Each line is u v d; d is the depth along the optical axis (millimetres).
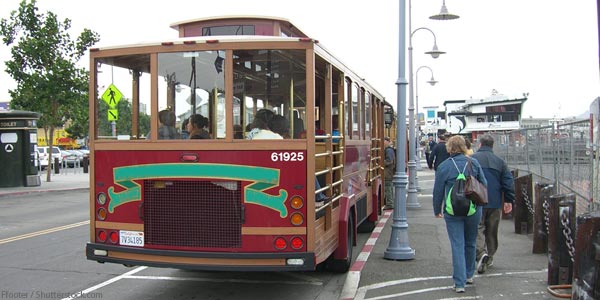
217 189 5926
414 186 15812
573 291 5309
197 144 5938
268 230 5809
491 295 6488
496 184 7699
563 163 9820
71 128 53250
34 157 23688
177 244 6023
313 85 5844
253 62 6117
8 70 23953
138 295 7004
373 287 7078
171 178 6012
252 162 5840
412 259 8680
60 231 12031
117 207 6246
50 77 23734
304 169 5797
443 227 12023
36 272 8172
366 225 11922
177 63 6086
